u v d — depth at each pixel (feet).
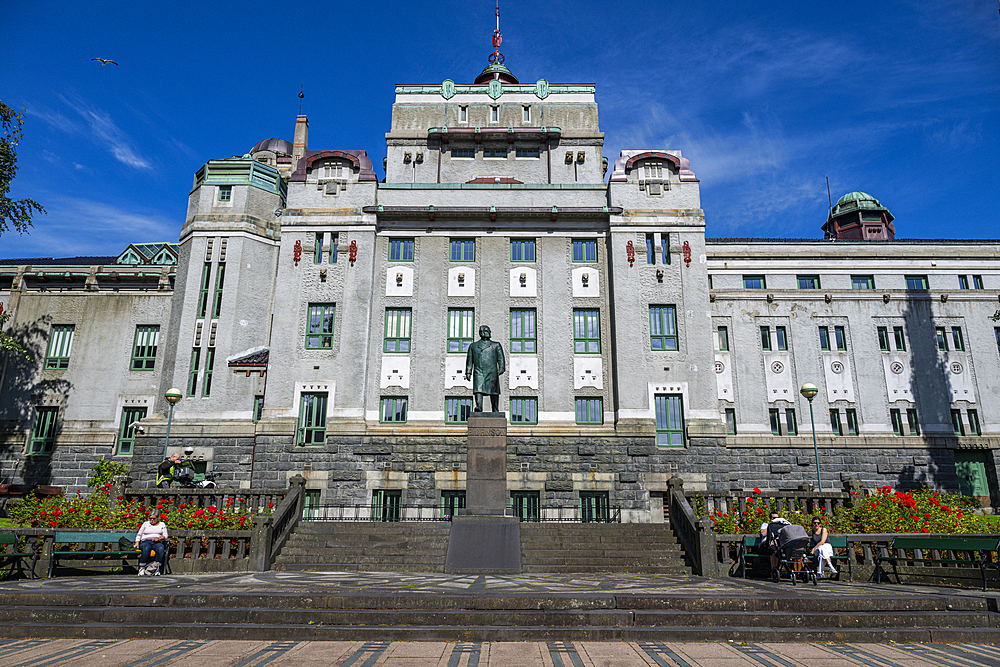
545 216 96.84
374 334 93.66
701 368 90.94
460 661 27.12
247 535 56.54
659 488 86.79
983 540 42.68
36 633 31.94
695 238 95.71
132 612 34.06
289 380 91.25
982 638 31.83
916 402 107.24
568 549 61.62
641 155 98.78
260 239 102.06
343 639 31.55
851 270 115.85
